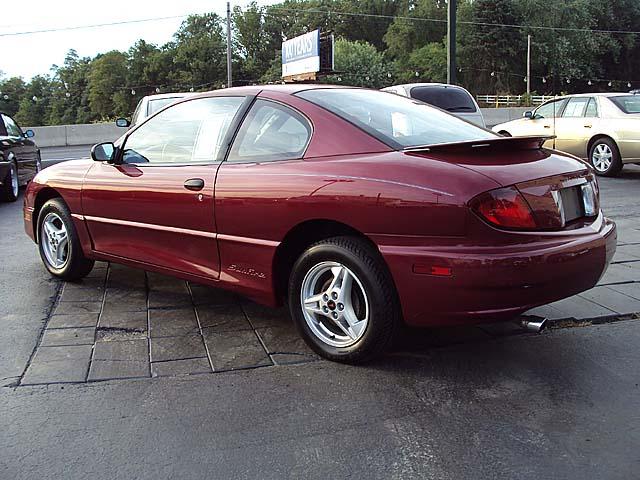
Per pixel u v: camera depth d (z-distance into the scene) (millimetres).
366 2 96438
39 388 3291
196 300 4727
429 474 2533
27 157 11523
